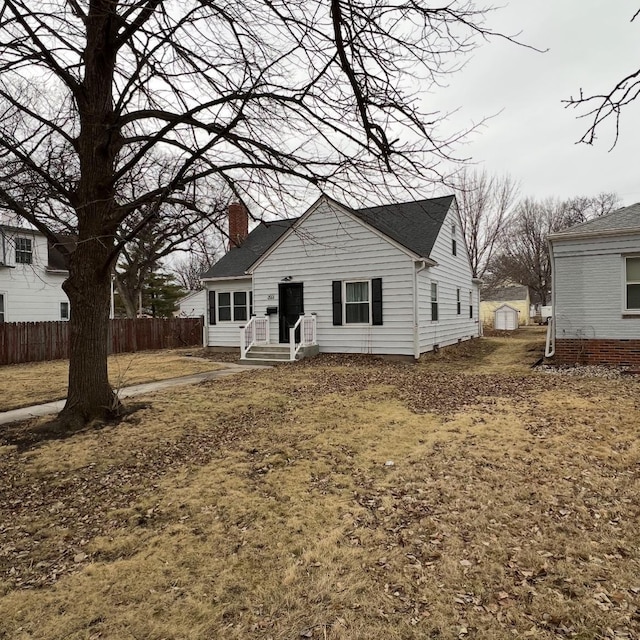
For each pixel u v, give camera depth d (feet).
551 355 39.88
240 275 55.93
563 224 135.64
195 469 16.33
